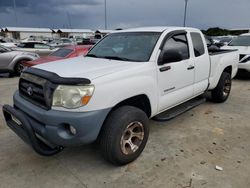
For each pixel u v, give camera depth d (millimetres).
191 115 4969
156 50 3492
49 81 2709
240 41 9492
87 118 2604
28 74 3082
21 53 10469
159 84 3496
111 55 3859
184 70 3967
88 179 2879
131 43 3857
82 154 3430
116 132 2859
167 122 4586
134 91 3057
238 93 6812
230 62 5633
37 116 2748
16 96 3299
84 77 2711
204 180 2828
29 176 2941
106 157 2971
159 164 3154
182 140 3832
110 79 2818
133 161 3219
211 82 5008
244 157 3324
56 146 2883
